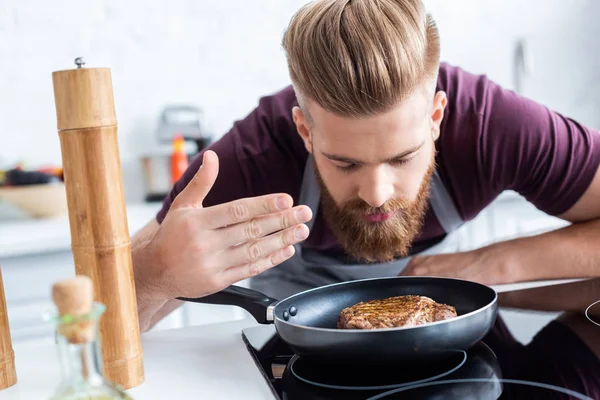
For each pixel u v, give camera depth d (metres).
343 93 0.95
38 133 2.43
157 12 2.50
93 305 0.55
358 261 1.47
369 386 0.74
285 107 1.40
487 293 0.88
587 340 0.85
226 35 2.58
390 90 0.95
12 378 0.81
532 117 1.32
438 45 1.11
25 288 1.96
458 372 0.77
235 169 1.36
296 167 1.36
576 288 1.11
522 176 1.33
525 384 0.73
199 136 2.46
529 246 1.30
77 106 0.70
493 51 2.87
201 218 0.90
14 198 2.21
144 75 2.51
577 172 1.31
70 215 0.73
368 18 0.99
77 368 0.54
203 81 2.58
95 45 2.45
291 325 0.77
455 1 2.80
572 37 2.93
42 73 2.41
